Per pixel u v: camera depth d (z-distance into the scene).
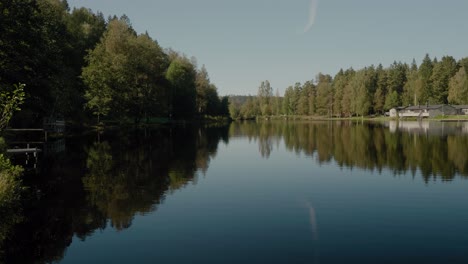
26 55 32.97
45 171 25.11
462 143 43.38
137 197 18.53
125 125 77.06
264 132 73.81
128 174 24.59
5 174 16.50
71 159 30.59
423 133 61.50
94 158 31.44
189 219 15.14
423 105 138.88
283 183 22.56
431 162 29.83
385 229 14.05
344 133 64.69
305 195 19.47
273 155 36.47
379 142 46.38
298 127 93.00
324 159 33.00
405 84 153.25
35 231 13.51
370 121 131.00
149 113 85.31
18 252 11.69
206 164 29.92
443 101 142.00
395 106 145.38
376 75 161.50
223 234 13.47
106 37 81.38
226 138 57.88
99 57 71.19
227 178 24.03
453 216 15.62
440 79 142.12
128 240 12.76
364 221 15.05
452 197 18.81
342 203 17.89
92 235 13.21
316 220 15.20
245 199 18.59
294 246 12.34
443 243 12.59
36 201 17.42
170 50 131.25
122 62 71.88
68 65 75.25
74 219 14.95
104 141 46.31
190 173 25.55
